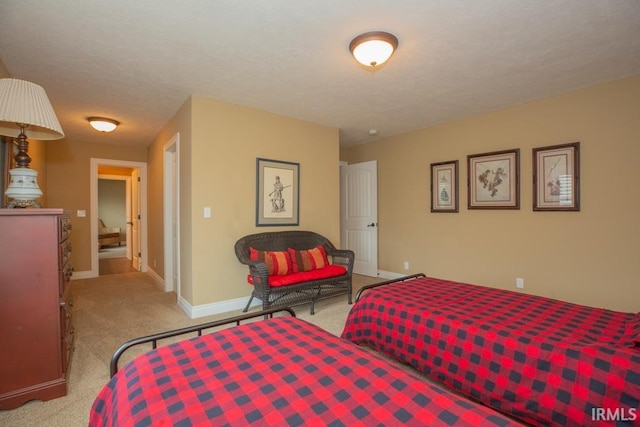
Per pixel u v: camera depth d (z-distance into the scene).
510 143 3.59
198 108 3.16
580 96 3.08
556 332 1.55
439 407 0.89
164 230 4.24
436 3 1.79
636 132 2.78
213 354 1.23
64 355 1.87
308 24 1.99
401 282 2.85
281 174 3.79
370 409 0.88
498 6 1.82
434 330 1.79
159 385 1.01
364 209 5.27
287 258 3.36
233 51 2.31
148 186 5.44
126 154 5.41
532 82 2.91
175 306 3.55
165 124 4.14
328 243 3.91
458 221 4.10
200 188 3.18
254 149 3.57
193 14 1.87
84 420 1.63
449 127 4.17
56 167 4.83
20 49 2.24
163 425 0.82
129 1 1.74
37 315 1.75
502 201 3.66
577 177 3.09
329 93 3.14
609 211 2.92
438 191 4.30
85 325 2.96
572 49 2.32
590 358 1.30
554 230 3.27
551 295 3.29
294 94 3.15
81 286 4.51
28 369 1.73
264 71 2.64
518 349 1.48
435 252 4.36
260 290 3.00
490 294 2.26
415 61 2.49
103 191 10.31
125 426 0.84
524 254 3.49
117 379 1.13
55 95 3.13
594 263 3.01
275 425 0.82
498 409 1.50
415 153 4.58
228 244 3.38
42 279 1.76
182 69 2.59
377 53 2.15
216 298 3.29
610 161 2.91
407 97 3.27
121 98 3.22
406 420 0.84
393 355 2.00
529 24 2.00
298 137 3.98
